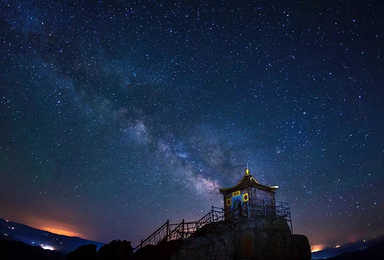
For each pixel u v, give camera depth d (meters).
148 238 24.11
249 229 21.59
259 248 21.16
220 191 29.67
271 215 26.66
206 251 19.56
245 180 28.89
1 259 42.19
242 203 27.73
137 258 22.36
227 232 21.84
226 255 19.83
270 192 28.88
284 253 22.12
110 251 24.52
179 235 22.52
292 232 25.27
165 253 20.92
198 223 23.95
